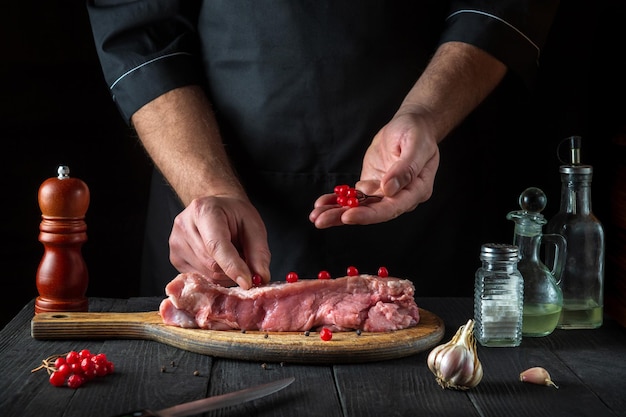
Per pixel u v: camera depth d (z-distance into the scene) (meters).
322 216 2.20
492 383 1.77
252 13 2.67
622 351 1.99
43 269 2.20
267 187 2.78
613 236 2.81
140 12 2.71
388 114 2.71
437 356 1.73
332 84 2.68
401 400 1.68
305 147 2.72
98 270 3.80
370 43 2.66
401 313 2.03
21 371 1.82
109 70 2.72
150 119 2.64
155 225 3.06
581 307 2.14
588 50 3.20
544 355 1.95
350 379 1.79
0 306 3.64
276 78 2.69
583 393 1.72
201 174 2.45
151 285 3.11
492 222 3.02
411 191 2.26
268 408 1.64
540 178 3.36
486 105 3.22
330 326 2.00
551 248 2.25
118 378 1.79
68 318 2.03
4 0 3.55
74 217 2.19
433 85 2.57
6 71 3.59
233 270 2.05
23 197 3.65
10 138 3.63
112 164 3.74
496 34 2.63
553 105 3.28
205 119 2.62
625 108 2.91
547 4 2.70
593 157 3.20
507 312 1.99
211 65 2.77
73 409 1.63
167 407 1.64
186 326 2.01
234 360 1.91
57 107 3.66
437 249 2.86
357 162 2.73
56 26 3.62
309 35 2.65
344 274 2.80
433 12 2.74
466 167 2.88
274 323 1.99
